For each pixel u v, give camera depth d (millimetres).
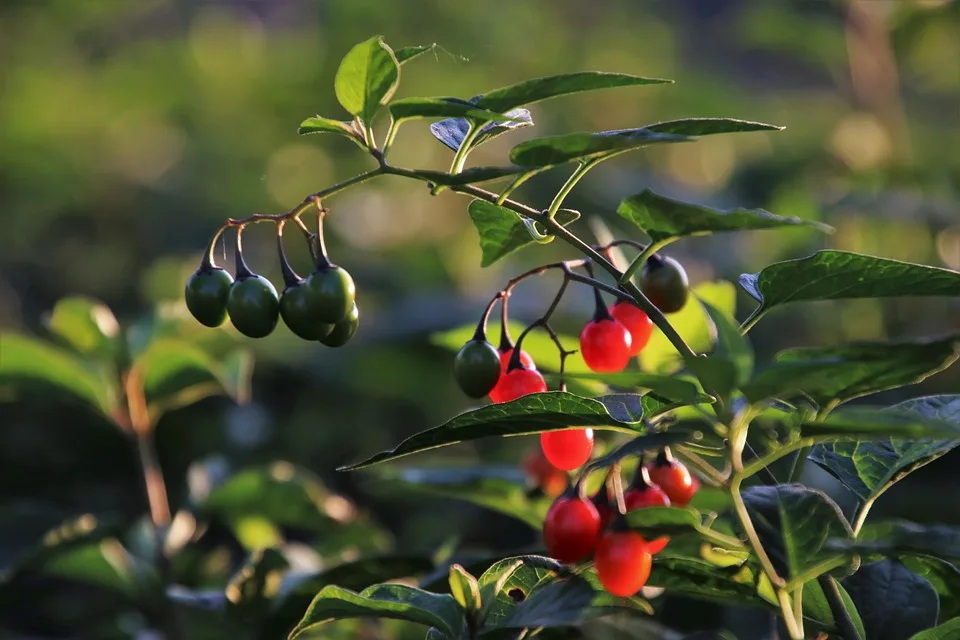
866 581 3436
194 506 6016
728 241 10992
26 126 16031
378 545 6238
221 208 14586
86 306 5898
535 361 4543
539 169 2959
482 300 10992
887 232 9953
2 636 7082
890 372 2660
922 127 12484
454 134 3375
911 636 3277
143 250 14258
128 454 9734
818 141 11570
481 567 4152
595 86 2955
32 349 5574
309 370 10719
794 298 3186
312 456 10195
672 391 2695
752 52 18016
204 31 19094
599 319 3555
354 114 3117
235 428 10031
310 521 6141
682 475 3420
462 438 3119
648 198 2754
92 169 15523
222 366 6094
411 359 10688
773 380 2561
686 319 4527
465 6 15891
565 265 3535
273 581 4855
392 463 9867
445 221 14641
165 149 16656
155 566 5781
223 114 16562
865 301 9578
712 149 14641
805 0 11797
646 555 2961
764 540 2902
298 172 15391
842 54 11859
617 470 3035
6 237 13922
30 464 9555
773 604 3107
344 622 5465
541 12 17094
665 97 15344
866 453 3545
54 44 18125
